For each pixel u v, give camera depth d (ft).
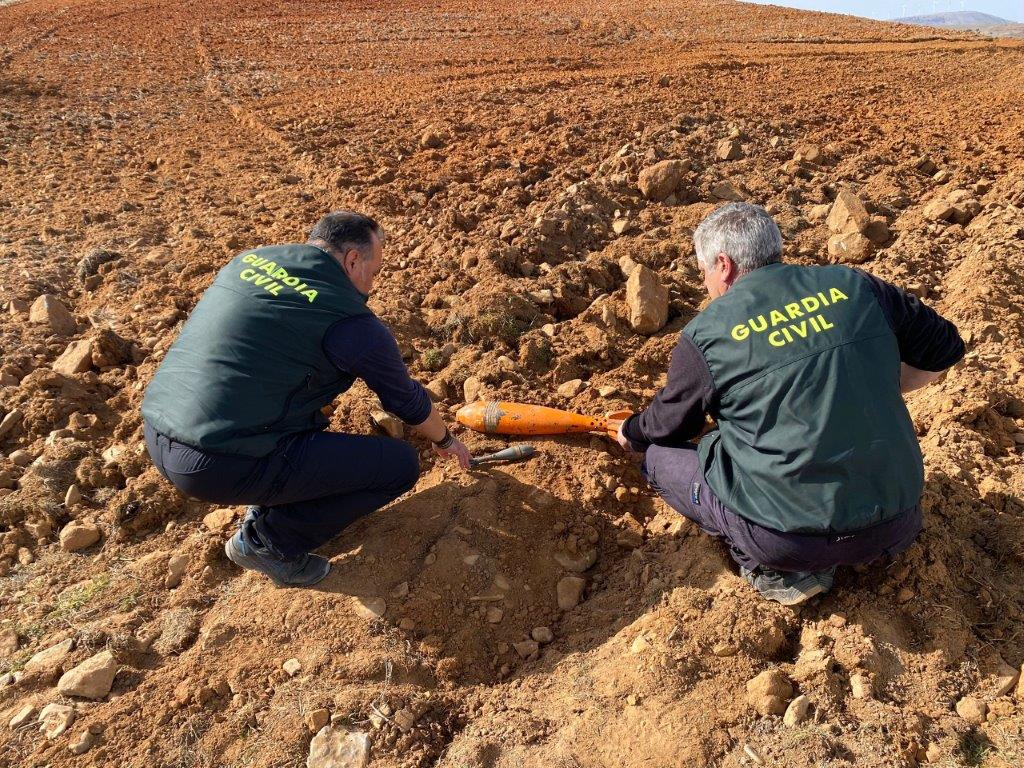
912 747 6.75
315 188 20.85
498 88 30.76
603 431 10.84
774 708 7.23
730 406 7.48
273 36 45.73
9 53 39.29
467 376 12.60
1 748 7.39
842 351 7.08
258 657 8.27
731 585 8.51
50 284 15.83
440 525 9.86
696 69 34.22
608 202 18.51
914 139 22.13
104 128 27.35
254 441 7.88
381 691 7.85
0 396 12.10
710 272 8.25
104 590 9.18
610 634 8.49
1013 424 10.87
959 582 8.38
